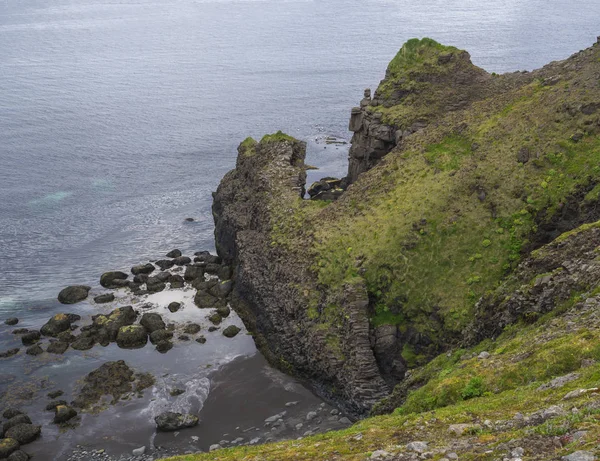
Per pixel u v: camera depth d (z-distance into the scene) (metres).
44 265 82.50
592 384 22.11
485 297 44.72
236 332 64.81
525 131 61.06
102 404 53.50
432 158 64.62
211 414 51.88
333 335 54.47
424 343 51.81
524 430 19.17
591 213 50.97
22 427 49.22
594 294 32.22
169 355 60.97
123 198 107.94
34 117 167.25
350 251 58.59
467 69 80.62
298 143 83.56
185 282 75.69
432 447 20.41
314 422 50.28
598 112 57.88
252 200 78.56
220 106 177.00
